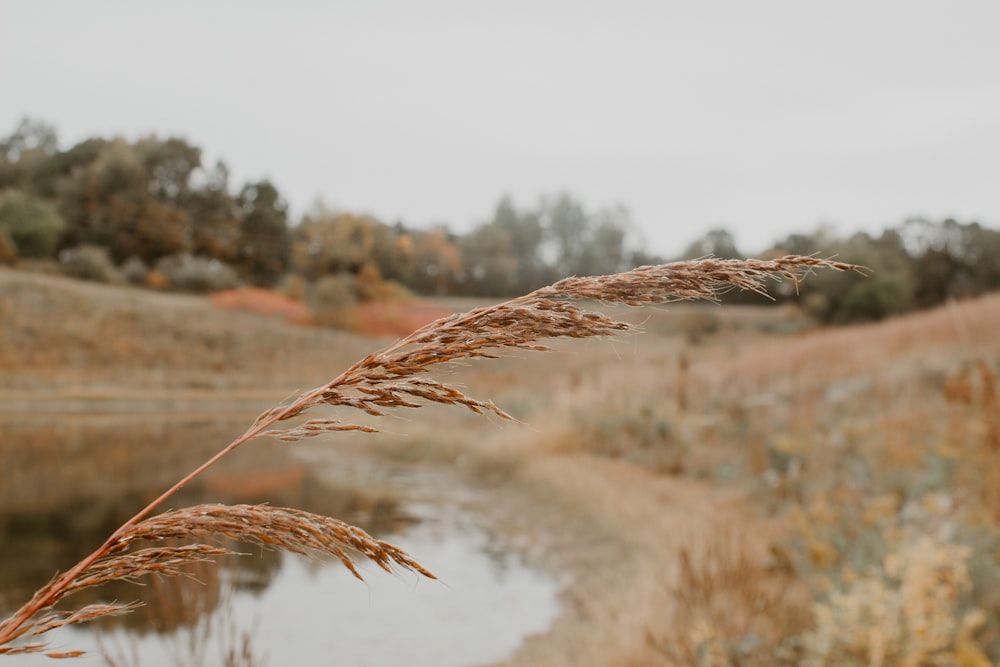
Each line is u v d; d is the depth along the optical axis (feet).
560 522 38.99
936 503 20.62
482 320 3.87
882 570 16.07
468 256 384.27
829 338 103.04
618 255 438.40
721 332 202.69
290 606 25.90
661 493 39.27
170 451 69.92
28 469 56.80
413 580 29.40
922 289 279.49
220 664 17.54
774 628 16.57
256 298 233.96
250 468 60.80
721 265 3.87
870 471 29.89
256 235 345.10
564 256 437.17
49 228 271.69
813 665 13.73
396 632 23.65
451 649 22.31
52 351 156.97
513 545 35.63
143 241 310.45
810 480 32.17
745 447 44.11
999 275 277.85
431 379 3.83
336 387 3.83
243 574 30.09
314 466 62.59
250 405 133.28
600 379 83.25
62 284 196.65
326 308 220.84
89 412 111.65
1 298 172.65
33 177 357.82
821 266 3.83
